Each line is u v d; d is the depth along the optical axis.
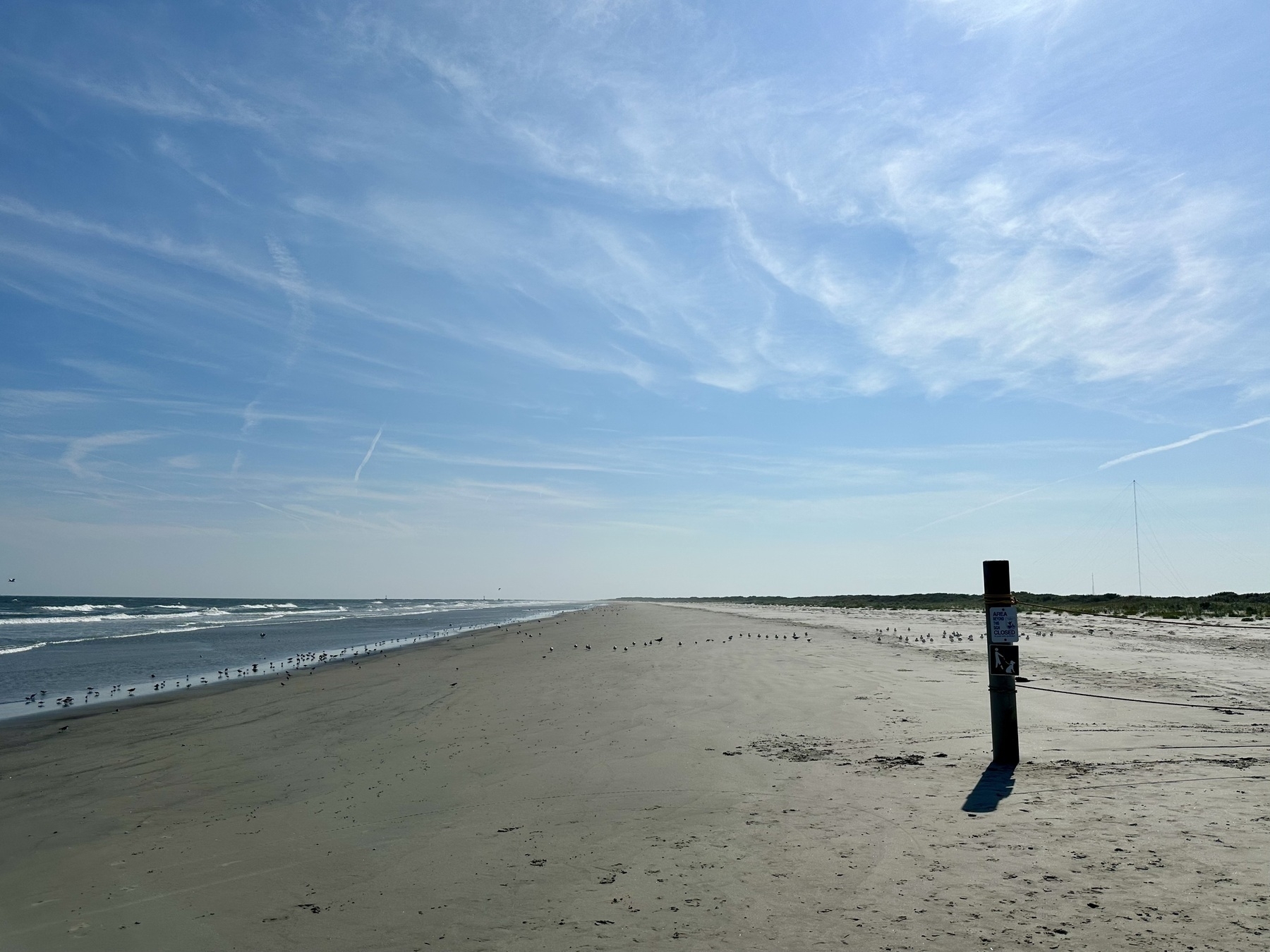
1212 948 3.66
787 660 19.53
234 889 5.47
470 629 47.56
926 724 10.12
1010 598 7.76
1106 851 5.01
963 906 4.34
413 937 4.45
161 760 10.43
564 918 4.58
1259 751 7.68
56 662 26.20
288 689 17.86
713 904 4.63
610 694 14.59
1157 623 32.59
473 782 8.21
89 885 5.75
